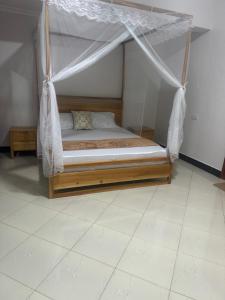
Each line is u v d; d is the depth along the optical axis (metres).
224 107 3.75
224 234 2.43
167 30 3.14
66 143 3.32
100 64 4.74
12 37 4.11
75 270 1.85
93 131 4.24
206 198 3.18
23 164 3.96
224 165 3.79
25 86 4.38
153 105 5.43
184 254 2.11
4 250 2.01
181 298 1.67
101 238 2.24
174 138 3.28
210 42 3.91
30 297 1.61
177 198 3.13
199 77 4.20
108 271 1.86
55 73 2.76
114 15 2.65
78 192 3.01
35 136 4.26
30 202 2.78
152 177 3.38
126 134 4.18
